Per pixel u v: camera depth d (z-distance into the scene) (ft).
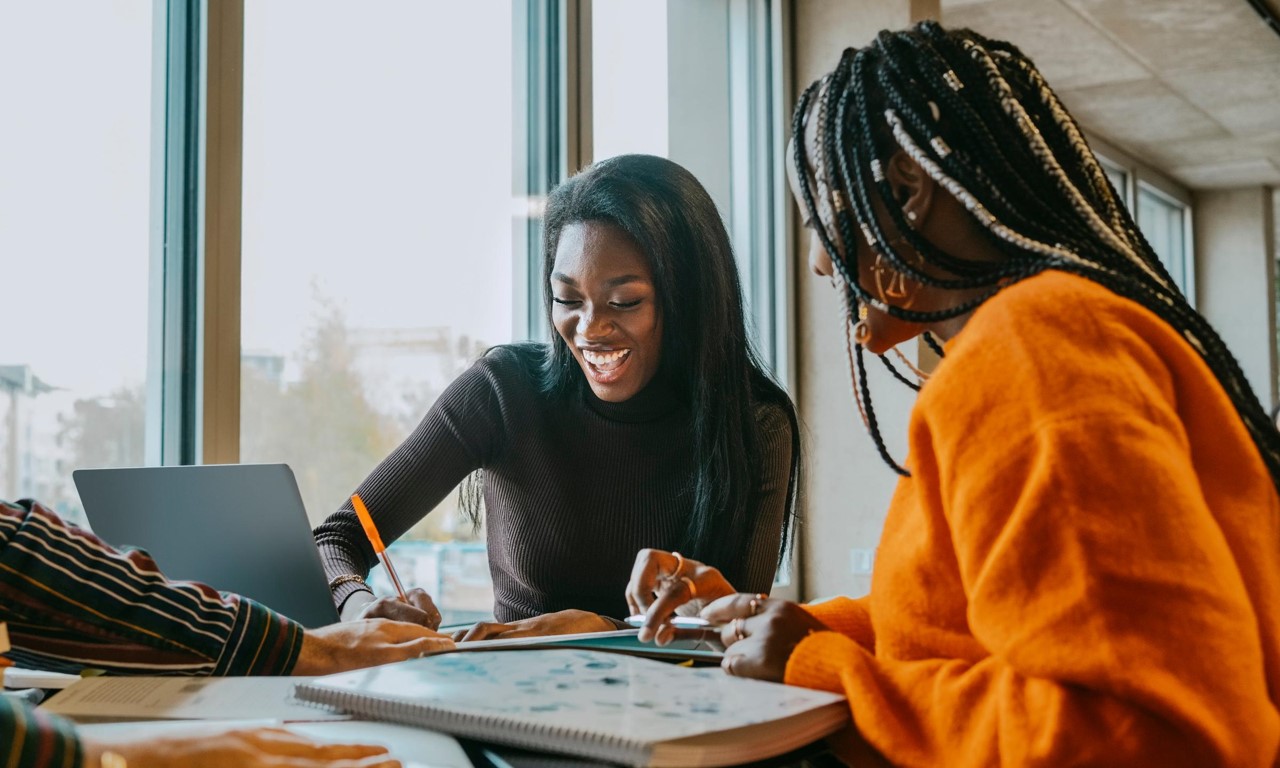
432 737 2.26
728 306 5.44
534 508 5.51
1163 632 1.88
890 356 10.72
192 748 1.91
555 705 2.25
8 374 5.48
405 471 5.55
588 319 5.26
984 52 2.70
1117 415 2.01
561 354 5.62
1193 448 2.19
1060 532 1.97
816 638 2.53
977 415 2.16
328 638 3.28
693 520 5.32
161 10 6.18
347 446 7.18
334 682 2.52
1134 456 1.97
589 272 5.24
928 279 2.64
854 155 2.73
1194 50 15.14
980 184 2.53
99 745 1.83
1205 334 2.39
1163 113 18.22
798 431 5.91
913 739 2.19
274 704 2.58
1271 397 23.47
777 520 5.52
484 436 5.69
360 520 4.96
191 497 3.96
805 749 2.36
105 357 5.90
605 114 9.55
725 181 11.44
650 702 2.28
